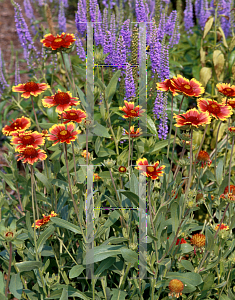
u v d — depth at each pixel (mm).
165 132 2326
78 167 2057
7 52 5812
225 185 1827
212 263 1690
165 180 1830
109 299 1650
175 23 2854
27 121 1690
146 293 1832
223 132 2807
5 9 7516
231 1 3219
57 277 1701
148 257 1565
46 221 1611
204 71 2822
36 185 2203
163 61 2328
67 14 5492
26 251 1782
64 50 1977
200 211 2586
